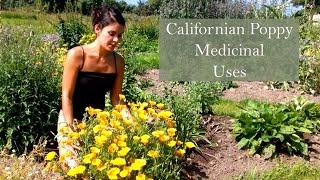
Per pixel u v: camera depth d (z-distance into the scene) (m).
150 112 4.08
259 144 5.20
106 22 3.98
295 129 5.33
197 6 12.27
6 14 18.91
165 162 3.93
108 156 3.57
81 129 3.79
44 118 4.99
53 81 5.04
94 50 4.19
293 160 5.16
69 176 3.67
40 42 6.11
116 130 3.71
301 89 8.55
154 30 17.36
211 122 5.92
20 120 4.80
